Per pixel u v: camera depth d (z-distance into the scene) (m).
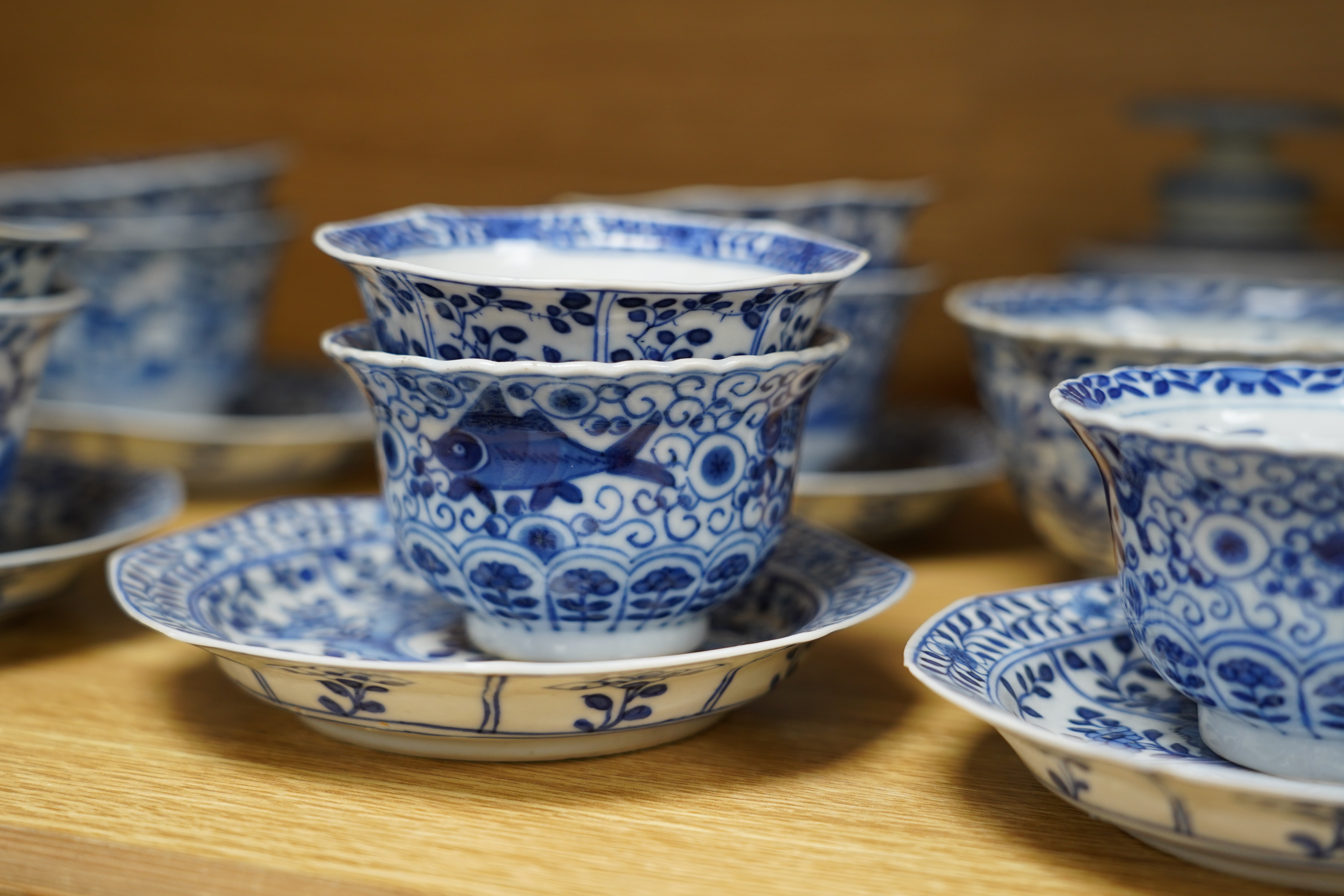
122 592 0.59
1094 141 1.04
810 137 1.08
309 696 0.53
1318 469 0.43
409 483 0.58
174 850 0.48
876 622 0.73
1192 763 0.51
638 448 0.54
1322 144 1.00
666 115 1.11
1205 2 1.00
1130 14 1.01
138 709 0.62
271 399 1.09
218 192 0.93
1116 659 0.59
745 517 0.58
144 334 0.91
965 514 0.95
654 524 0.55
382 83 1.15
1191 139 1.02
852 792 0.54
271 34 1.16
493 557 0.56
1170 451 0.46
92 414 0.88
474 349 0.54
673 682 0.52
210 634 0.57
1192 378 0.55
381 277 0.54
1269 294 0.83
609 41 1.10
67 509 0.81
